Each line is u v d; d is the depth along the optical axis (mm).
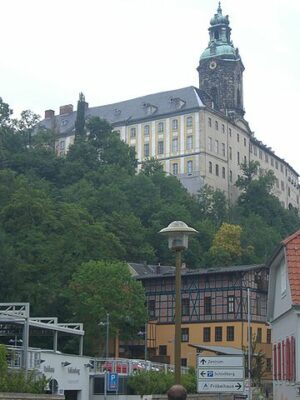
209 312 81312
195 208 131625
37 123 161125
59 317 78062
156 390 48844
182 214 117812
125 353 81125
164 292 84312
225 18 167000
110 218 106062
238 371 19219
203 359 19453
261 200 149500
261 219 140500
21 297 79562
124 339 76688
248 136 162000
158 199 125000
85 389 48469
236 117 158250
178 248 17734
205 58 163500
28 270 82062
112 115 162625
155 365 55531
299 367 25922
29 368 38750
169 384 49594
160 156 150750
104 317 72500
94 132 151625
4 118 156625
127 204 118062
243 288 80000
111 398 48906
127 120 157000
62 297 78500
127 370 51312
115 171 134125
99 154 146000
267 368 62062
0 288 80188
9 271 80812
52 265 84188
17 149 146000
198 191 142500
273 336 33625
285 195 176625
